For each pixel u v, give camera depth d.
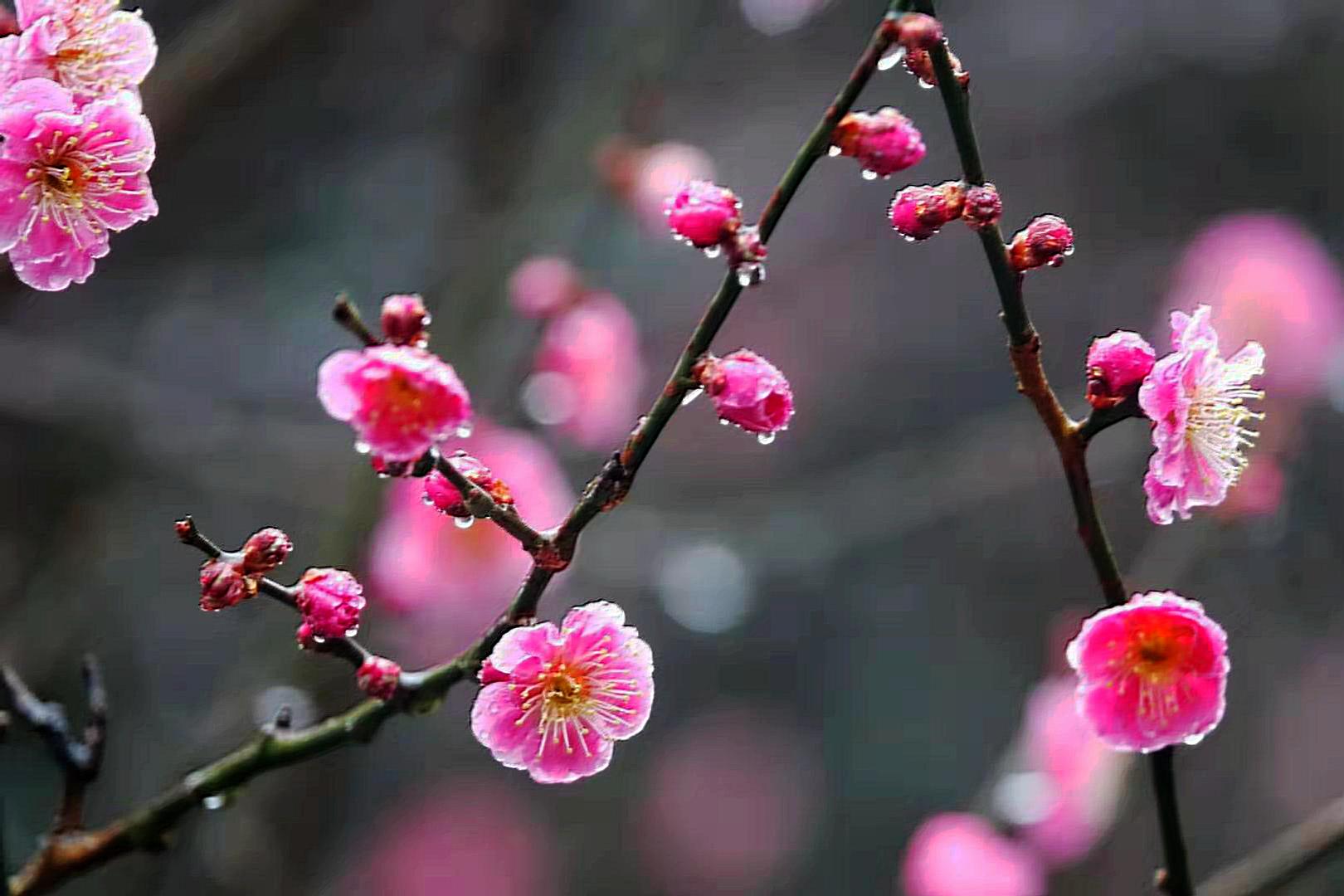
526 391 1.35
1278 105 2.46
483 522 1.24
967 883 1.25
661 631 2.84
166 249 2.01
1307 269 1.58
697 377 1.04
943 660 2.72
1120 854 1.98
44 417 1.69
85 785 1.09
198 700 2.02
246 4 1.41
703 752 2.80
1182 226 2.51
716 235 1.03
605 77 1.60
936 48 1.03
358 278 2.18
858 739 2.77
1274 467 1.40
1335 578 1.97
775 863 2.74
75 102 1.05
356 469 1.36
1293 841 1.17
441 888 2.53
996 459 1.90
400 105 1.98
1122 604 1.06
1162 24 2.50
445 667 1.06
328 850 1.73
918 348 2.72
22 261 1.05
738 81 2.34
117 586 1.96
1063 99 2.55
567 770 1.04
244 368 2.16
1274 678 2.27
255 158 1.98
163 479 1.79
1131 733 1.04
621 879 2.71
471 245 1.59
